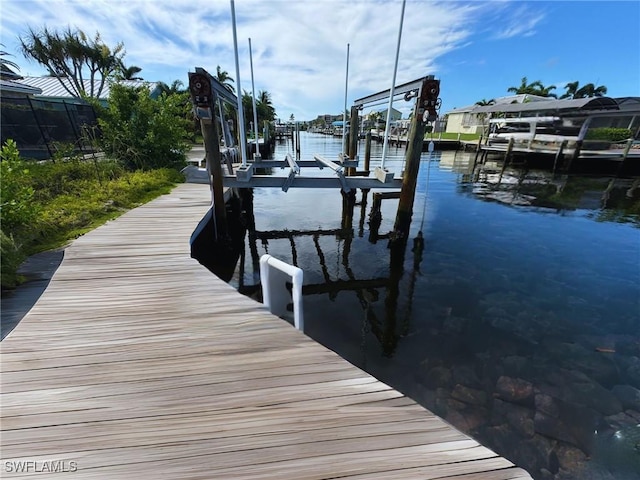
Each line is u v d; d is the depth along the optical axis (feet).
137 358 5.85
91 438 4.28
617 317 11.09
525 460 6.29
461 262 15.87
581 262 15.79
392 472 3.88
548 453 6.40
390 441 4.29
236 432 4.40
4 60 40.55
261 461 4.00
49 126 31.04
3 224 10.74
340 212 25.46
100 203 16.24
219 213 17.10
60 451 4.09
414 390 7.97
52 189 17.70
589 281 13.83
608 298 12.38
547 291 12.95
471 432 6.86
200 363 5.75
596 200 29.68
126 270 9.57
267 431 4.42
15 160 12.07
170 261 10.23
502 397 7.72
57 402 4.83
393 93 18.28
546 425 6.98
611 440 6.57
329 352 6.11
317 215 24.64
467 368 8.70
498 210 25.91
